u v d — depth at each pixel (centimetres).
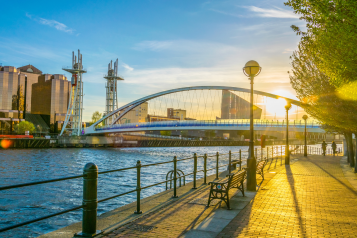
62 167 4969
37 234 1405
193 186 1245
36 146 10919
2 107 16162
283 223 715
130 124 10100
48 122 18725
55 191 2597
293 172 1869
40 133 15700
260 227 680
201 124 7681
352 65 906
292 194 1109
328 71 1070
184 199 991
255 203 945
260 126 6519
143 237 599
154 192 2453
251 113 1202
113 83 14088
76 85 12706
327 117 1638
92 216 602
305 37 1109
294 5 912
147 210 834
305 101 1741
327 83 1531
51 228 1502
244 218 759
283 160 2855
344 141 3756
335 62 971
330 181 1473
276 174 1761
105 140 13025
